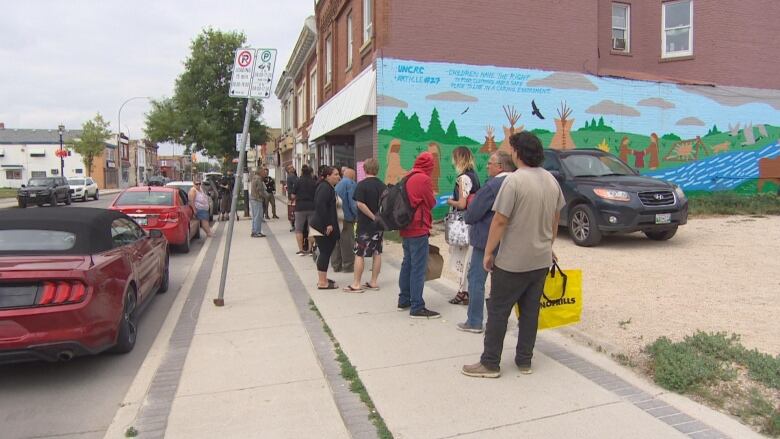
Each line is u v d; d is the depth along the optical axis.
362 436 3.62
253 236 14.59
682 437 3.40
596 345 5.04
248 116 7.48
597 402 3.93
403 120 13.52
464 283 6.71
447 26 13.79
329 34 20.17
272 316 6.60
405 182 6.09
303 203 11.00
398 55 13.45
